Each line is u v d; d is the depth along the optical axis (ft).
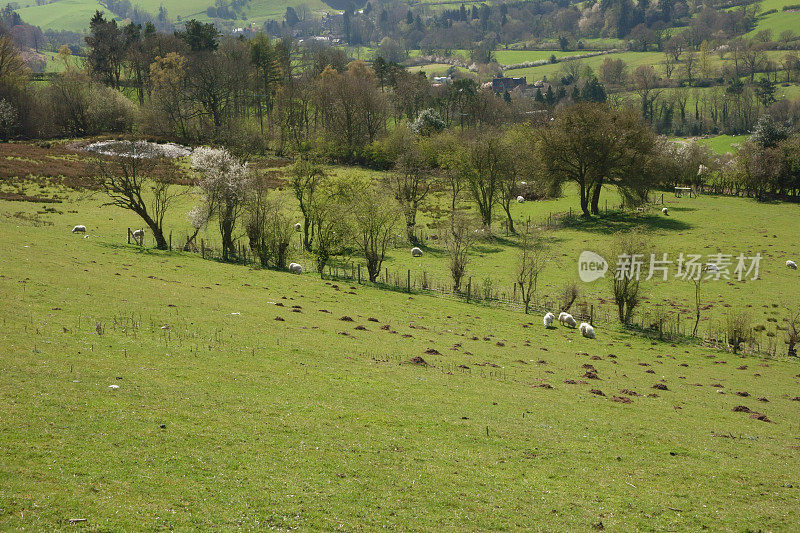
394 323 141.28
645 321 178.50
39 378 67.36
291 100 533.14
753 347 156.35
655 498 61.41
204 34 603.26
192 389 73.72
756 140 415.23
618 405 93.86
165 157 398.21
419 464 63.00
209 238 233.14
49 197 264.31
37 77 632.79
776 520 58.39
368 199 210.79
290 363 91.97
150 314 106.22
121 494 48.24
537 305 189.16
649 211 333.62
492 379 100.63
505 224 310.86
